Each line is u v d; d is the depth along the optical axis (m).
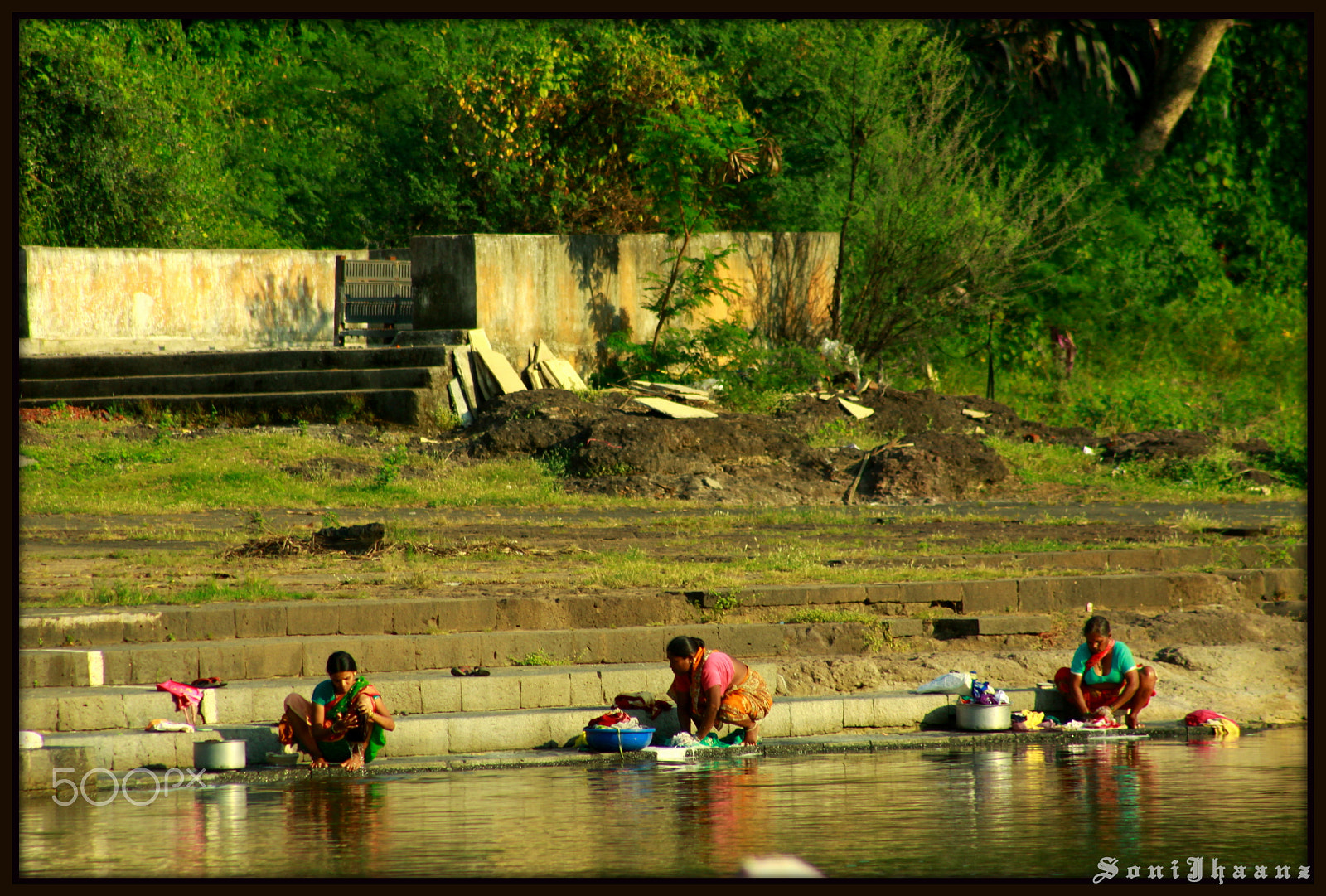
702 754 31.67
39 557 43.09
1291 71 130.38
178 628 34.59
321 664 34.19
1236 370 114.12
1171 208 127.94
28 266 78.62
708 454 66.06
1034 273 114.50
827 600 41.12
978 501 65.44
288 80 123.69
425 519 53.41
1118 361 114.12
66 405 71.62
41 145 90.00
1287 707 38.56
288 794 27.23
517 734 32.12
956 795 27.30
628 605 38.94
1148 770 30.25
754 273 91.06
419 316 78.50
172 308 85.88
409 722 31.00
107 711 30.16
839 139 99.88
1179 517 59.75
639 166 98.12
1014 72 117.25
